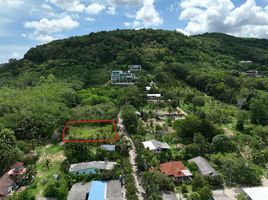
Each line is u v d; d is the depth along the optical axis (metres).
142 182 77.88
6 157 90.88
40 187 80.00
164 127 123.81
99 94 171.75
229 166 82.88
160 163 90.00
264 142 107.31
